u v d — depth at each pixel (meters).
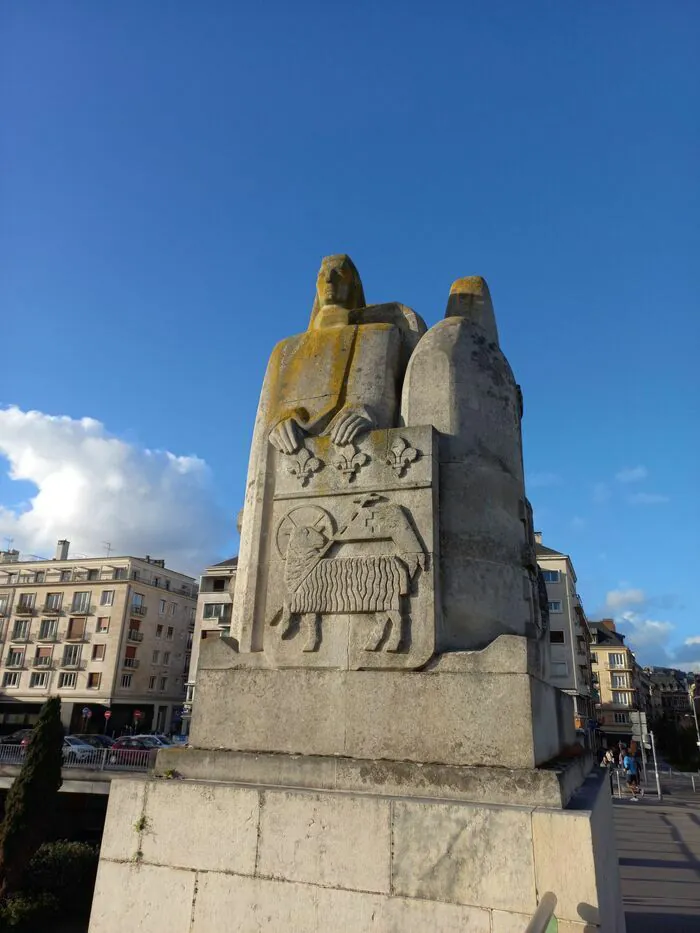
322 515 3.66
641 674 82.06
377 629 3.30
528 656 3.05
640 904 8.44
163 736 29.25
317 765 3.09
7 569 49.81
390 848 2.71
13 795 10.09
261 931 2.78
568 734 4.11
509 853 2.55
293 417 4.03
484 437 3.87
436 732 3.04
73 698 43.41
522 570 3.76
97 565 48.25
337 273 4.82
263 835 2.91
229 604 41.12
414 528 3.44
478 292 4.63
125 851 3.10
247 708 3.43
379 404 4.04
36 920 9.45
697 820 16.02
